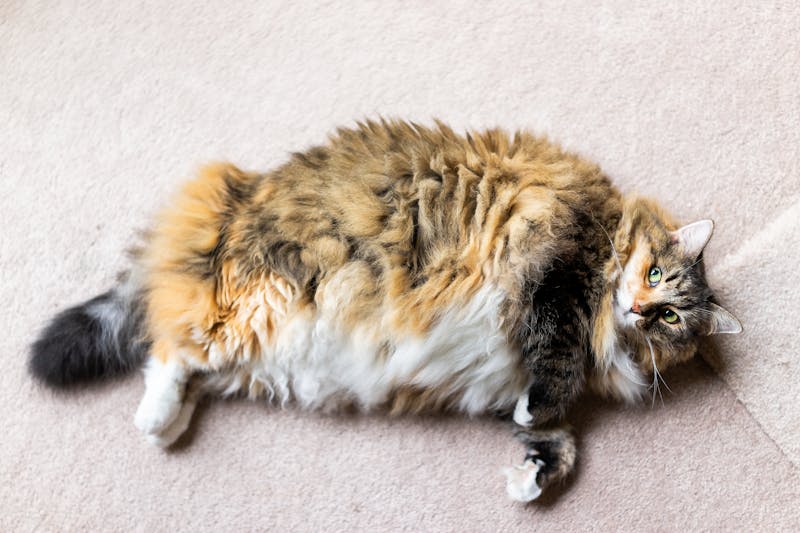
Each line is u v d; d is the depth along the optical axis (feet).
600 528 3.71
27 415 3.77
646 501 3.73
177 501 3.72
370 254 3.47
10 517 3.70
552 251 3.47
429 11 4.13
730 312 3.72
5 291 3.87
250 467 3.75
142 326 3.64
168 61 4.09
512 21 4.12
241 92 4.08
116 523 3.70
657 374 3.70
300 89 4.08
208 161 3.99
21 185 3.96
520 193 3.51
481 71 4.09
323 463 3.75
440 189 3.51
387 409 3.79
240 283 3.50
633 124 4.02
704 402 3.80
